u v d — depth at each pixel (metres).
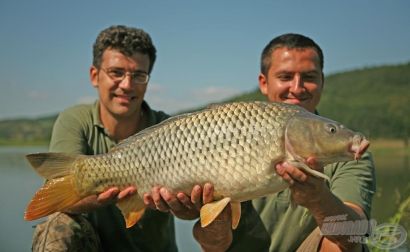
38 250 3.62
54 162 3.23
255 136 2.75
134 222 3.17
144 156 3.00
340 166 3.47
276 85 3.73
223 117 2.82
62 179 3.22
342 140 2.70
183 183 2.87
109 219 4.02
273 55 3.75
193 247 5.70
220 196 2.83
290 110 2.79
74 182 3.20
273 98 3.77
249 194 2.79
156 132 2.99
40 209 3.17
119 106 4.10
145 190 3.03
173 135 2.92
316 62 3.69
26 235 5.91
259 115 2.78
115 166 3.10
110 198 3.15
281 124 2.74
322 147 2.71
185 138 2.87
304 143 2.71
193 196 2.85
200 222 3.03
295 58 3.66
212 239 3.25
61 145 3.94
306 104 3.72
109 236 4.04
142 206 3.15
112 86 4.09
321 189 2.80
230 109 2.83
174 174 2.89
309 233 3.55
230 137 2.77
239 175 2.76
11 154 33.34
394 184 8.67
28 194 9.13
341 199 3.24
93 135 4.12
